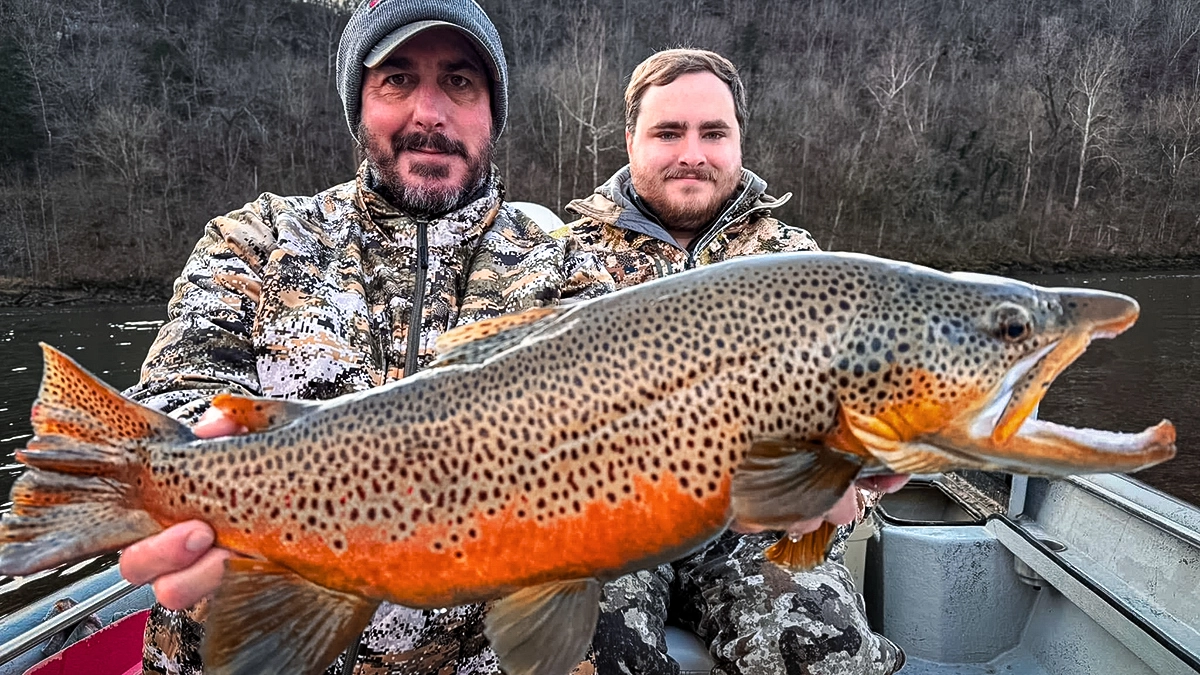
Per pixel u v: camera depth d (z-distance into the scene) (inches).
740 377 18.2
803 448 18.4
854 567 45.7
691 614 36.2
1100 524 40.9
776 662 31.4
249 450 18.3
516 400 18.1
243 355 25.7
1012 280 19.9
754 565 34.6
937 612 43.6
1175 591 35.4
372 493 18.0
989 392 18.7
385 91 30.6
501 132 34.2
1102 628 38.2
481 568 18.2
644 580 34.9
